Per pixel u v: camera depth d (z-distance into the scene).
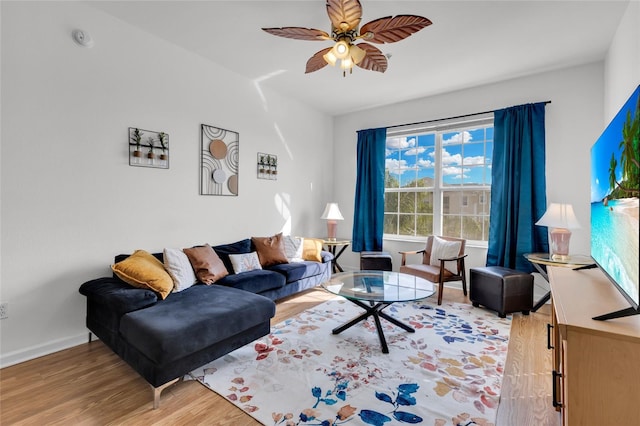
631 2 2.26
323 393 1.82
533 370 2.08
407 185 4.71
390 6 2.38
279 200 4.39
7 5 2.10
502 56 3.16
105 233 2.62
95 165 2.55
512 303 3.05
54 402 1.73
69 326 2.42
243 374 2.03
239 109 3.78
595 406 1.13
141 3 2.44
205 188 3.42
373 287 2.72
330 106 4.87
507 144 3.63
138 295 2.08
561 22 2.57
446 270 3.59
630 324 1.16
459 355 2.29
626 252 1.26
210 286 2.75
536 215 3.48
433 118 4.35
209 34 2.89
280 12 2.52
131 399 1.77
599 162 1.77
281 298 3.66
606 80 3.10
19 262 2.18
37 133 2.24
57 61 2.33
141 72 2.84
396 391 1.84
